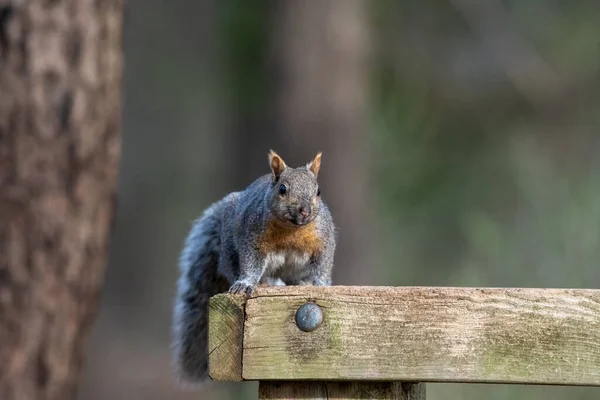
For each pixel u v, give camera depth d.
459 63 17.98
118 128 8.57
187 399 22.00
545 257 12.91
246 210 6.65
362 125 13.91
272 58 13.86
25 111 8.08
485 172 17.31
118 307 26.52
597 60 17.59
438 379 4.97
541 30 17.86
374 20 16.88
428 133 16.70
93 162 8.31
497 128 17.61
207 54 22.31
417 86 17.28
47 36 8.14
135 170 25.42
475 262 13.23
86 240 8.30
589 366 4.91
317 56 13.64
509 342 4.96
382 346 5.00
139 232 26.20
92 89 8.28
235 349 5.07
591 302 4.93
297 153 13.65
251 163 16.08
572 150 17.38
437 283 15.88
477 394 10.93
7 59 8.09
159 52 22.72
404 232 16.39
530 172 14.79
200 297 7.57
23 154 8.08
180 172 25.28
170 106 23.69
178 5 22.44
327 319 5.03
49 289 8.14
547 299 4.96
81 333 8.41
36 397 8.15
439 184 16.84
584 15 17.78
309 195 6.36
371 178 14.21
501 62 17.59
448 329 4.98
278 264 6.64
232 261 6.98
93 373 23.70
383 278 15.46
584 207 13.00
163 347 25.41
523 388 10.91
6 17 8.10
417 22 17.89
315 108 13.62
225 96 17.44
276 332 5.04
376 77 16.73
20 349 8.08
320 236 6.58
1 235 8.04
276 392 5.11
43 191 8.11
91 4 8.27
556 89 17.62
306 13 13.65
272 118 13.86
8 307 8.05
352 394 5.09
